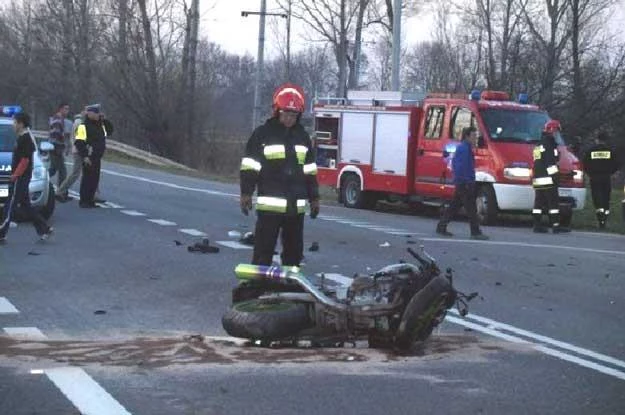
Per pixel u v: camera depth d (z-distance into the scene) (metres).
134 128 46.56
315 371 6.23
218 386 5.78
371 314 6.79
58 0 49.91
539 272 11.22
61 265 10.59
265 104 48.88
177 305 8.55
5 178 13.48
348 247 12.88
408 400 5.61
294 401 5.51
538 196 16.75
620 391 5.98
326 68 52.56
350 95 21.61
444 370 6.38
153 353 6.60
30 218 12.36
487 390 5.90
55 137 18.16
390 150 20.31
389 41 45.41
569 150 18.52
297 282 6.99
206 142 47.75
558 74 36.66
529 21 37.94
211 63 49.06
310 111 24.67
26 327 7.46
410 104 20.12
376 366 6.44
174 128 45.97
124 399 5.44
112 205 17.84
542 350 7.12
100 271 10.28
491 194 17.80
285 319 6.75
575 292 9.86
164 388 5.70
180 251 11.95
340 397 5.62
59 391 5.57
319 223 16.39
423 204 20.73
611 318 8.52
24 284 9.34
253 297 7.25
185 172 33.34
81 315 8.00
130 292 9.13
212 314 8.19
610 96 36.09
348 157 21.50
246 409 5.32
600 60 36.94
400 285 6.86
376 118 20.72
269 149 7.64
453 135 18.83
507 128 18.30
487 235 15.49
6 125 15.02
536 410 5.50
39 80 53.69
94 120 17.02
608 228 18.12
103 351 6.63
